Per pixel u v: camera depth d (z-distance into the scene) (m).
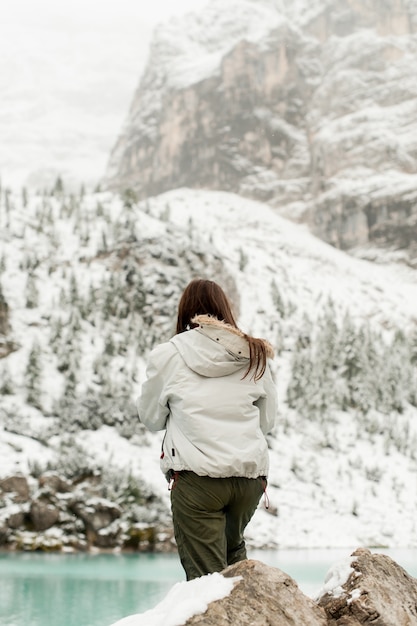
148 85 166.88
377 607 3.07
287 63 136.50
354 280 85.31
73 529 25.56
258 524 31.17
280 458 39.59
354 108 125.31
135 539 26.05
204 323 3.28
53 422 35.97
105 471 29.16
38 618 9.23
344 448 43.12
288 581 3.10
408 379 53.12
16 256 51.75
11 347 42.47
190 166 135.38
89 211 62.56
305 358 47.56
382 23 139.25
